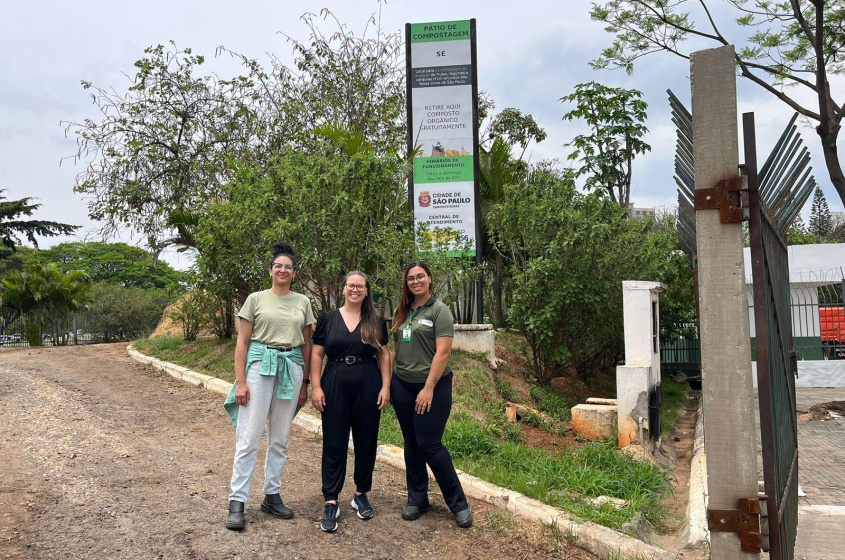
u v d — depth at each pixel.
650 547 4.21
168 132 16.83
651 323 7.96
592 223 10.06
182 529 4.33
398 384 4.80
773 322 3.62
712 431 3.29
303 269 9.45
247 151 16.23
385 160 9.87
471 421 7.71
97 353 14.06
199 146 16.70
